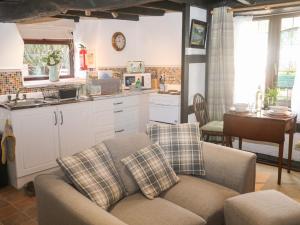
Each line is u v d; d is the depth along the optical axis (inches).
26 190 124.3
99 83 165.2
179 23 173.5
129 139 91.7
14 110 121.5
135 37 195.2
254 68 160.9
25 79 155.9
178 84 181.5
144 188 81.4
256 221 69.7
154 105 177.6
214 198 80.7
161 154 89.4
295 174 139.6
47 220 70.6
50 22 160.4
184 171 94.5
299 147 135.6
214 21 161.2
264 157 160.4
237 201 76.4
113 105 165.3
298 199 115.5
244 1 139.1
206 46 170.1
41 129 131.6
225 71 162.7
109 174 78.6
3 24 136.4
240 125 133.1
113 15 156.6
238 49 161.2
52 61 162.2
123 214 72.3
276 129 124.4
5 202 116.5
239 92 164.9
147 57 192.5
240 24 158.6
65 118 140.6
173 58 180.4
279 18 151.6
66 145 142.6
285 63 154.4
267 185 128.0
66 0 86.0
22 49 144.8
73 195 65.5
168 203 77.6
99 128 158.7
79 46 176.9
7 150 127.3
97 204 69.8
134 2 85.4
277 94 149.8
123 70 194.9
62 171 76.6
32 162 130.3
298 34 147.9
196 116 155.3
